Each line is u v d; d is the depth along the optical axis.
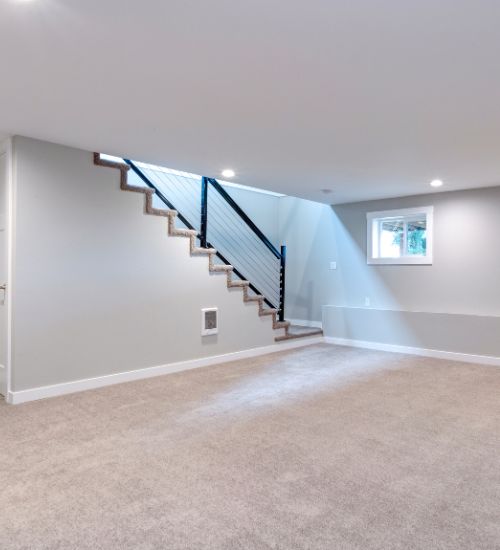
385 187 5.25
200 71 2.31
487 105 2.73
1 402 3.44
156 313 4.35
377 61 2.18
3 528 1.81
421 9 1.75
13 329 3.41
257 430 2.92
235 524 1.85
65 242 3.68
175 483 2.20
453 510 1.98
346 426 3.01
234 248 6.63
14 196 3.39
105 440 2.73
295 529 1.82
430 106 2.76
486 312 5.18
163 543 1.72
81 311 3.79
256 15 1.80
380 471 2.35
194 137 3.42
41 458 2.47
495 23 1.84
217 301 4.95
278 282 7.29
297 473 2.32
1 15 1.80
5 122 3.12
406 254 5.96
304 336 6.16
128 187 4.10
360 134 3.32
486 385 4.12
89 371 3.84
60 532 1.79
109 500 2.04
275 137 3.41
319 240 6.81
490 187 5.15
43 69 2.29
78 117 3.00
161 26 1.89
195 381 4.15
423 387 4.02
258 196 7.07
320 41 2.00
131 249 4.14
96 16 1.81
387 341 5.86
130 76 2.37
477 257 5.25
